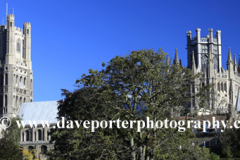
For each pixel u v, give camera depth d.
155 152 64.69
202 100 66.88
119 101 66.94
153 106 65.69
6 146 98.44
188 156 63.72
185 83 68.06
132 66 67.75
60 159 79.38
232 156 96.88
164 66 68.81
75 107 75.25
